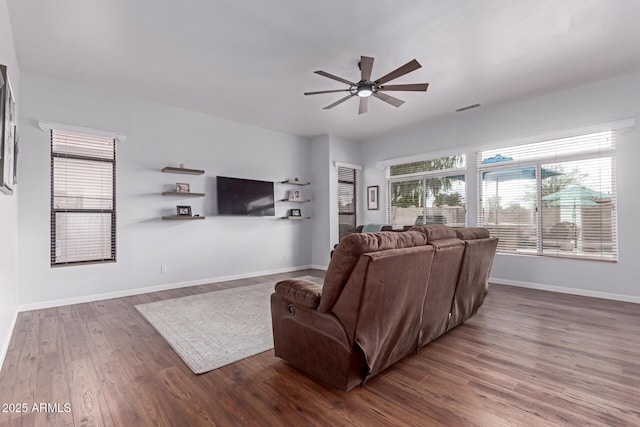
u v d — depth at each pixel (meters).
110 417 1.69
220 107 4.92
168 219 4.64
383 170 6.73
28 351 2.51
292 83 4.05
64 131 3.90
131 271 4.39
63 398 1.86
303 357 2.12
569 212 4.41
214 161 5.30
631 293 3.88
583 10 2.64
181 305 3.83
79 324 3.15
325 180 6.58
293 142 6.55
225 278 5.39
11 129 2.46
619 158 3.97
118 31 2.90
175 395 1.90
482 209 5.26
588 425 1.60
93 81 3.97
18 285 3.53
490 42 3.12
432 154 5.77
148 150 4.58
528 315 3.38
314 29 2.89
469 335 2.82
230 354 2.46
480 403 1.80
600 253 4.15
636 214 3.85
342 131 6.35
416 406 1.78
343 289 1.86
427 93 4.40
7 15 2.52
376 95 3.54
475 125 5.24
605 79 3.99
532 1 2.52
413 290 2.16
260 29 2.88
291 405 1.79
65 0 2.46
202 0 2.48
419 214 6.16
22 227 3.60
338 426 1.61
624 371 2.15
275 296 2.32
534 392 1.91
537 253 4.68
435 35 2.99
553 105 4.44
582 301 3.94
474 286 3.09
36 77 3.72
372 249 1.83
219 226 5.34
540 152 4.66
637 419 1.64
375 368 2.02
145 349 2.55
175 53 3.30
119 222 4.31
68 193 3.97
